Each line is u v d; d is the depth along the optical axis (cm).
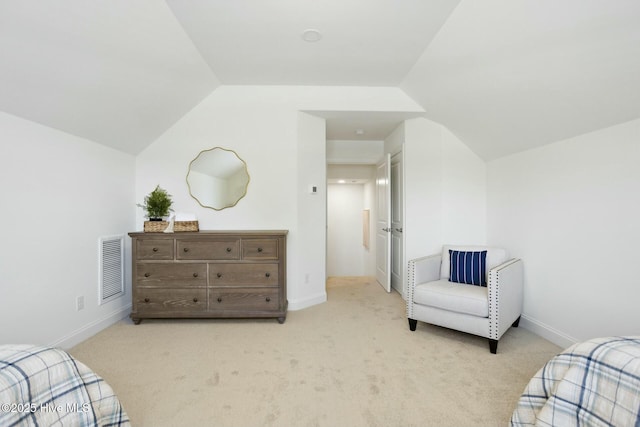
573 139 232
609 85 179
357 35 235
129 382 190
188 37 238
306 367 209
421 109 335
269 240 286
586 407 108
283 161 332
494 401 172
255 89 331
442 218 351
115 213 296
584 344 122
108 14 179
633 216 191
